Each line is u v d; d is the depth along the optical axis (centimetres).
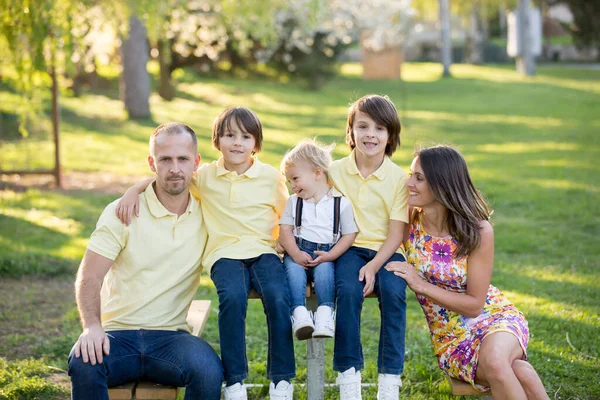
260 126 376
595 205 927
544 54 4722
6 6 733
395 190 377
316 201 378
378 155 381
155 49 2189
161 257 356
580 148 1394
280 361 342
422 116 1975
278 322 344
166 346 340
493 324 352
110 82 2336
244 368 342
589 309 561
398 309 349
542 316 542
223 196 373
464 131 1680
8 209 905
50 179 1115
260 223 374
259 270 358
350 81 3078
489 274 355
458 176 355
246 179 376
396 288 349
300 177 375
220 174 375
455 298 353
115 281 357
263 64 2558
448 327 362
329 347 511
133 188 362
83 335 327
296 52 2484
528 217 882
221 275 353
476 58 4422
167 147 348
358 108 377
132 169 1208
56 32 792
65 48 797
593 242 765
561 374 442
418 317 562
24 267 661
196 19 1883
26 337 510
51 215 884
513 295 598
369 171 383
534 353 472
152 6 946
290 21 2066
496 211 914
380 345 349
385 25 2309
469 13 4275
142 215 358
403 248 389
